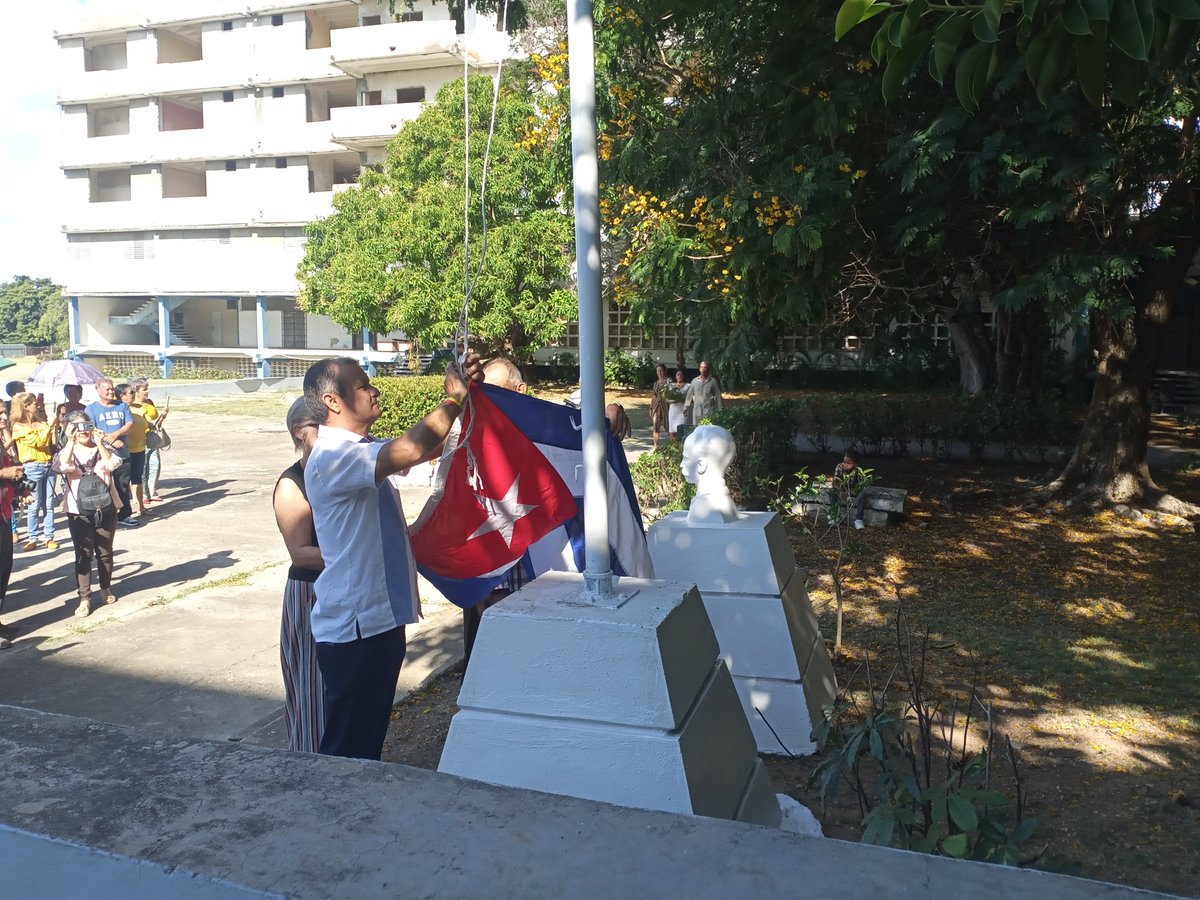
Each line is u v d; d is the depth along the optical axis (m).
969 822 2.45
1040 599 7.25
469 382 2.98
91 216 38.94
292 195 36.16
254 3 35.00
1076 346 22.25
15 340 59.97
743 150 9.32
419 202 23.39
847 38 8.13
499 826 1.47
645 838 1.43
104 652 6.25
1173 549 8.84
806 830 3.30
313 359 37.22
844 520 8.86
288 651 3.62
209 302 41.62
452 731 2.39
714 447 4.69
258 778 1.65
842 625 6.35
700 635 2.52
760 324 10.84
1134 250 8.28
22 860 1.48
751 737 2.75
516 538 3.56
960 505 10.87
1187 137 8.54
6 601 7.54
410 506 10.88
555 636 2.32
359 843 1.42
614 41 9.88
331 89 36.34
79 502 7.05
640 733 2.26
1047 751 4.53
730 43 8.97
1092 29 2.89
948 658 5.90
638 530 3.82
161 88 36.81
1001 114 7.70
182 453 16.75
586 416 2.38
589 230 2.34
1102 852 3.58
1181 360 25.86
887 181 9.15
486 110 22.88
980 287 11.53
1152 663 5.82
